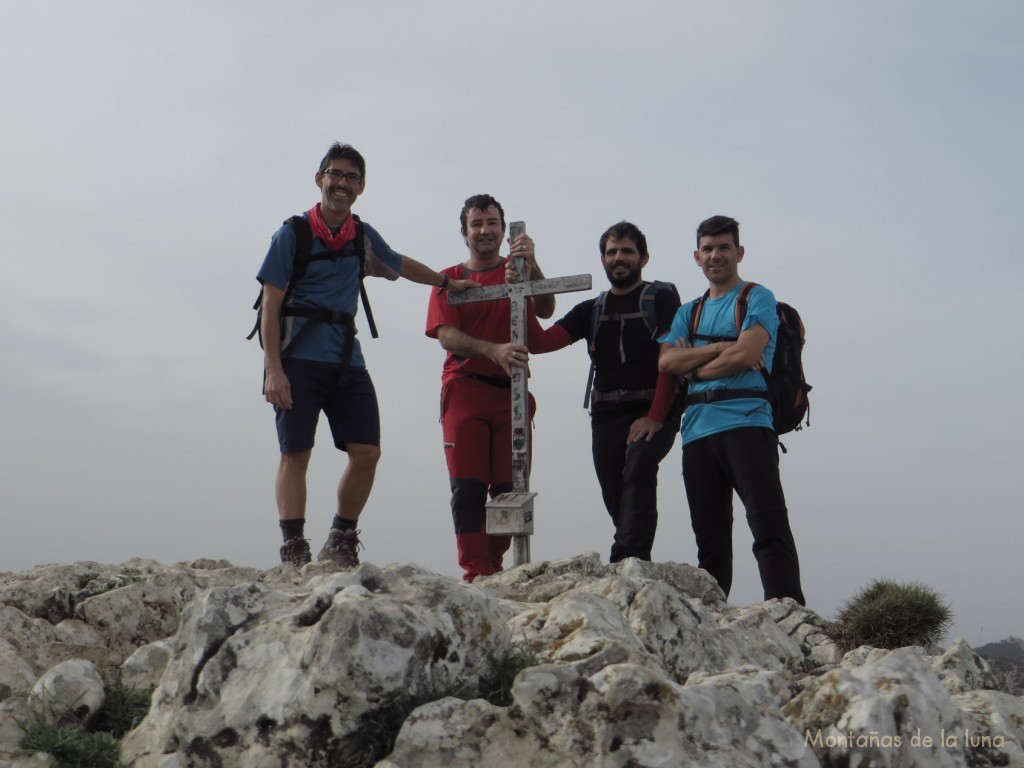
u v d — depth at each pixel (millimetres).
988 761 3811
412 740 3354
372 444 7934
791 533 7203
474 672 3773
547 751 3324
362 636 3463
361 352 8055
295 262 7734
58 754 3652
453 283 8867
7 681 4133
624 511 7973
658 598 4785
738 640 5289
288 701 3475
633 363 8414
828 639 6355
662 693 3342
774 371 7488
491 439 8836
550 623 4285
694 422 7539
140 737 3725
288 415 7676
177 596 5328
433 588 3895
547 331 8883
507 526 8094
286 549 7609
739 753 3330
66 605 5477
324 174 7855
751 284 7621
